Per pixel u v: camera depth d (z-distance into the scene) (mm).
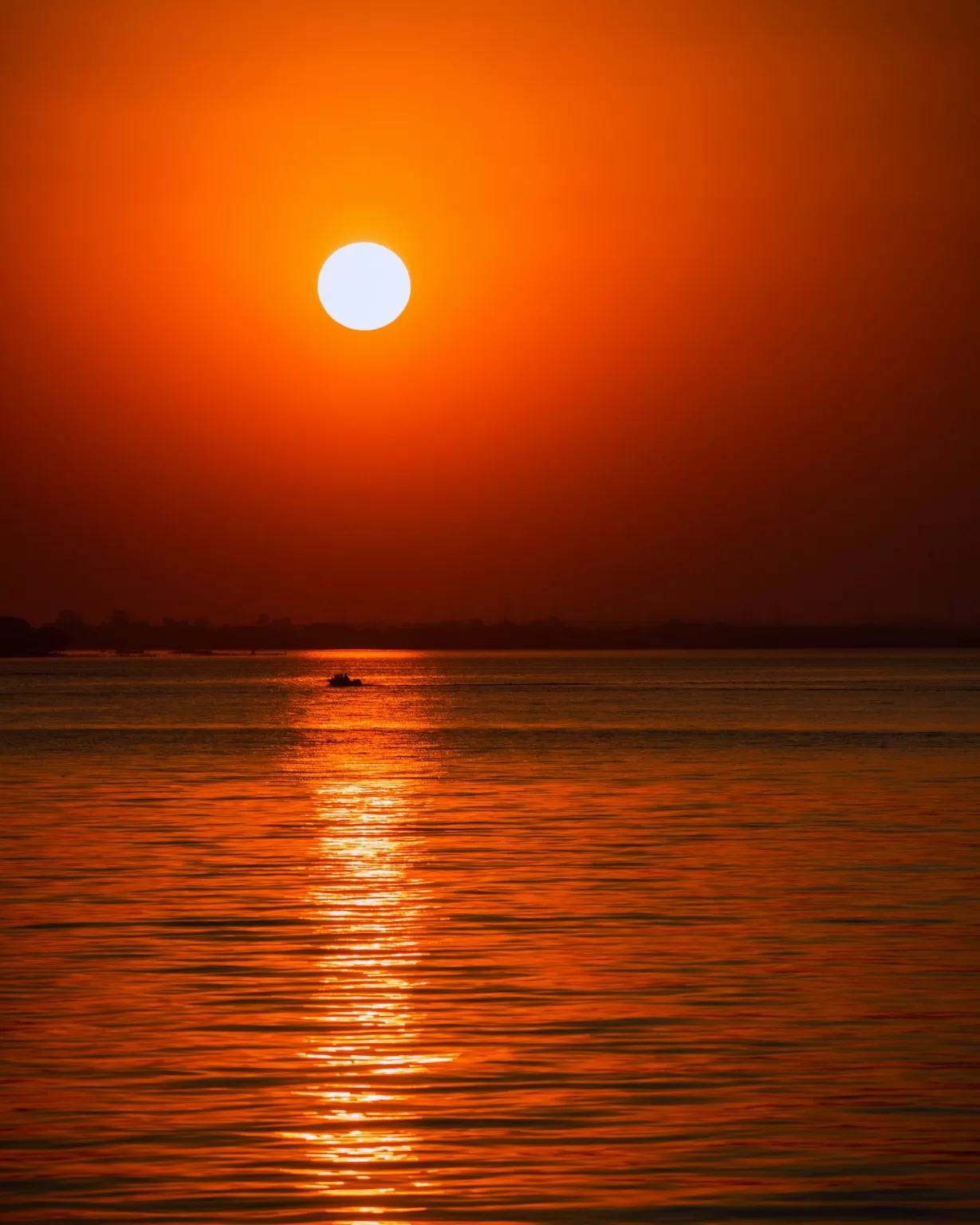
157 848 144125
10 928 99875
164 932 98625
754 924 100812
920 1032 71375
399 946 93500
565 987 81375
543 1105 59781
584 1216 48188
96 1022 73688
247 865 131875
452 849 143000
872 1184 51000
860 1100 60531
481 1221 47812
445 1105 59781
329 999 78688
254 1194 50125
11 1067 65438
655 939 95312
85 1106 59688
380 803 194250
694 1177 51656
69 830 160500
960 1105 59844
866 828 161750
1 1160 53375
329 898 112562
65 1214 48406
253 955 90875
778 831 158750
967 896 112812
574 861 133750
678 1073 64438
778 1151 54344
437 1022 73750
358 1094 61344
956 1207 49000
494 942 94812
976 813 177750
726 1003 77500
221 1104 60000
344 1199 49688
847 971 85500
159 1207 48938
